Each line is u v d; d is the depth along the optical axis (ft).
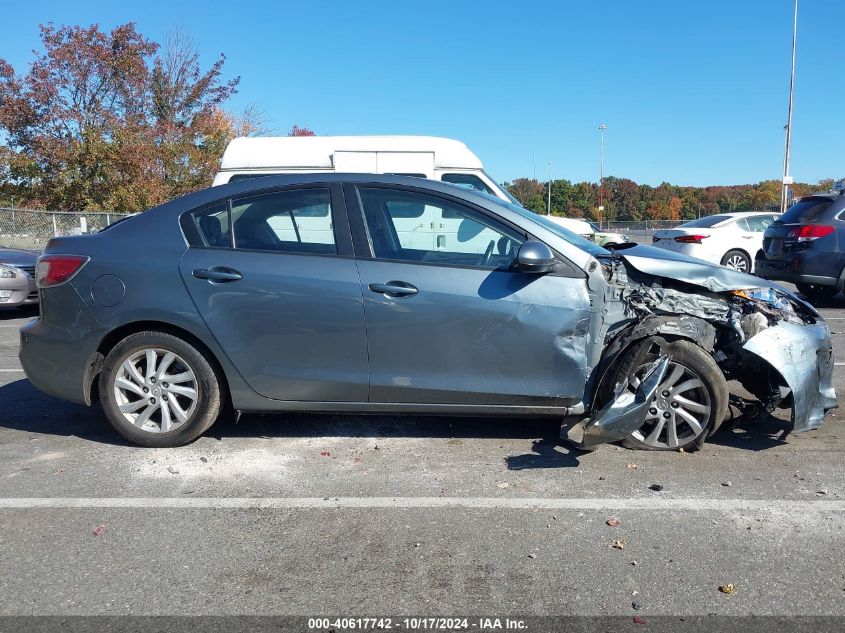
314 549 10.64
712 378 13.89
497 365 13.76
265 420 16.58
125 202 76.02
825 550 10.55
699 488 12.75
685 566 10.11
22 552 10.55
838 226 33.09
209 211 14.49
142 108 88.94
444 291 13.62
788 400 15.23
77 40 80.64
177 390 14.43
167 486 12.92
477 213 14.01
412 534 11.09
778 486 12.84
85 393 14.65
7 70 77.87
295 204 14.29
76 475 13.42
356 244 13.98
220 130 94.63
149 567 10.14
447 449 14.75
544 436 15.48
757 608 9.10
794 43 94.99
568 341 13.67
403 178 14.40
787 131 97.55
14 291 33.73
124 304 14.11
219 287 13.89
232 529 11.27
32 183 78.38
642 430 14.65
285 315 13.85
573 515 11.71
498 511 11.87
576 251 13.82
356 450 14.71
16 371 21.95
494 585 9.66
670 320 13.93
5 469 13.71
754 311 14.15
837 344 25.41
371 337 13.79
